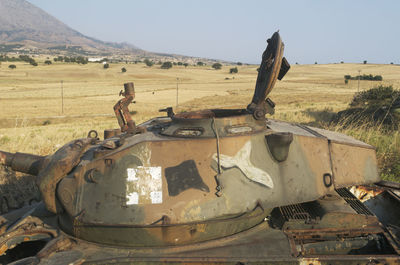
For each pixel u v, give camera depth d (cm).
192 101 6141
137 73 13362
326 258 386
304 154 482
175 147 435
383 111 1453
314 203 475
